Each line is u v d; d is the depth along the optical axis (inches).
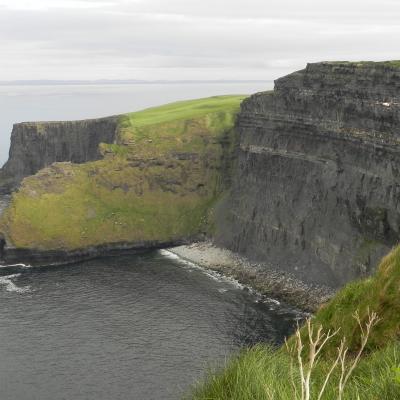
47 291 4121.6
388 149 3644.2
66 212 5644.7
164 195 6117.1
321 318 765.3
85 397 2503.7
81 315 3575.3
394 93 3602.4
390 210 3619.6
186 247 5605.3
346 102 4094.5
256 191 5280.5
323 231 4252.0
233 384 411.8
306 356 687.1
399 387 363.9
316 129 4507.9
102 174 6067.9
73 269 4877.0
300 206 4616.1
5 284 4347.9
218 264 4936.0
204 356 2923.2
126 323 3430.1
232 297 4003.4
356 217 3939.5
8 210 5516.7
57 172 5974.4
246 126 5625.0
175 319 3506.4
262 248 4921.3
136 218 5841.5
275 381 397.4
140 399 2471.7
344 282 3909.9
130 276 4574.3
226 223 5580.7
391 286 696.4
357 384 419.2
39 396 2524.6
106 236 5585.6
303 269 4338.1
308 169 4616.1
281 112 5007.4
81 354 2962.6
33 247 5201.8
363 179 3895.2
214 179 6220.5
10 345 3093.0
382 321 663.8
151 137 6373.0
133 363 2847.0
